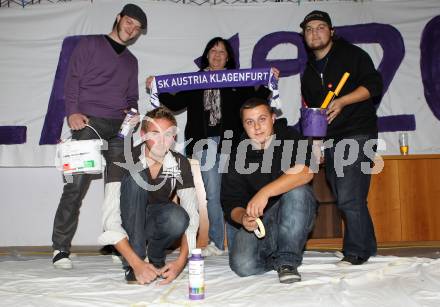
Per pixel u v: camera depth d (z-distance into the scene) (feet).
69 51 12.41
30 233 12.55
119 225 6.87
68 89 9.72
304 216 6.99
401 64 12.81
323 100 9.04
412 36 12.85
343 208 8.73
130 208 6.89
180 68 12.57
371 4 12.80
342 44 9.04
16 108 12.35
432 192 11.57
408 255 10.19
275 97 10.27
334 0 12.75
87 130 9.58
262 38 12.69
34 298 6.34
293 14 12.72
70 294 6.53
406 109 12.80
